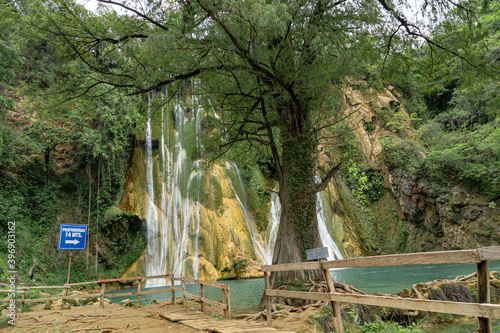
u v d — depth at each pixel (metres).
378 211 31.59
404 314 8.15
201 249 23.95
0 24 11.27
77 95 12.21
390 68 12.25
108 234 24.81
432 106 40.81
